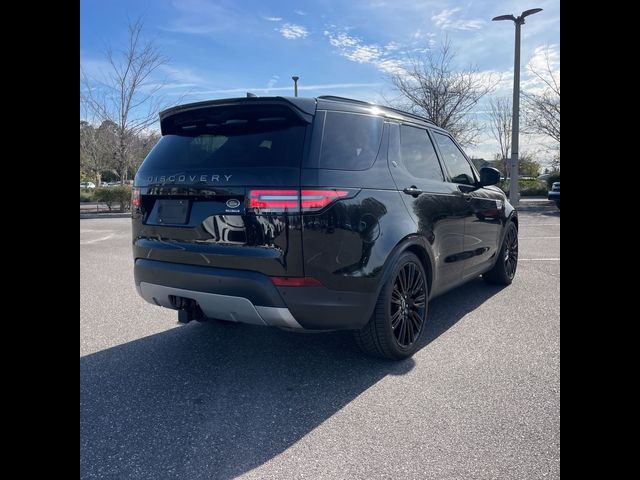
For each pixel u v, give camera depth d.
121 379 3.23
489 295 5.31
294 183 2.77
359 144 3.18
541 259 7.62
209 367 3.43
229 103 3.01
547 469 2.17
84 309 5.07
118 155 23.98
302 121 2.92
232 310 2.94
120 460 2.29
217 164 2.98
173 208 3.14
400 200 3.35
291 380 3.19
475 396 2.89
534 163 40.91
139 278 3.36
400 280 3.38
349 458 2.29
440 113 22.66
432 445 2.38
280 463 2.26
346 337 4.03
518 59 17.73
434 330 4.13
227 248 2.88
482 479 2.11
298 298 2.79
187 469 2.23
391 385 3.07
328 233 2.82
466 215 4.36
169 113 3.31
